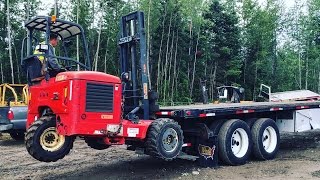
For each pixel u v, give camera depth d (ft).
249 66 138.00
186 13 116.98
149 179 23.61
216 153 27.12
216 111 26.81
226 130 27.30
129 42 26.89
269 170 25.84
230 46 124.77
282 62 152.46
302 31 148.36
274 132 30.73
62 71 22.61
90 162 29.25
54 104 21.26
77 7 96.58
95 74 21.59
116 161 29.58
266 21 140.05
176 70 113.09
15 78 101.60
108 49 107.86
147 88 25.88
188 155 26.94
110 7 106.01
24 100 40.78
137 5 110.01
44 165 28.22
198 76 119.96
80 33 24.47
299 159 29.91
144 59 25.80
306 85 146.30
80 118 20.70
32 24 23.16
